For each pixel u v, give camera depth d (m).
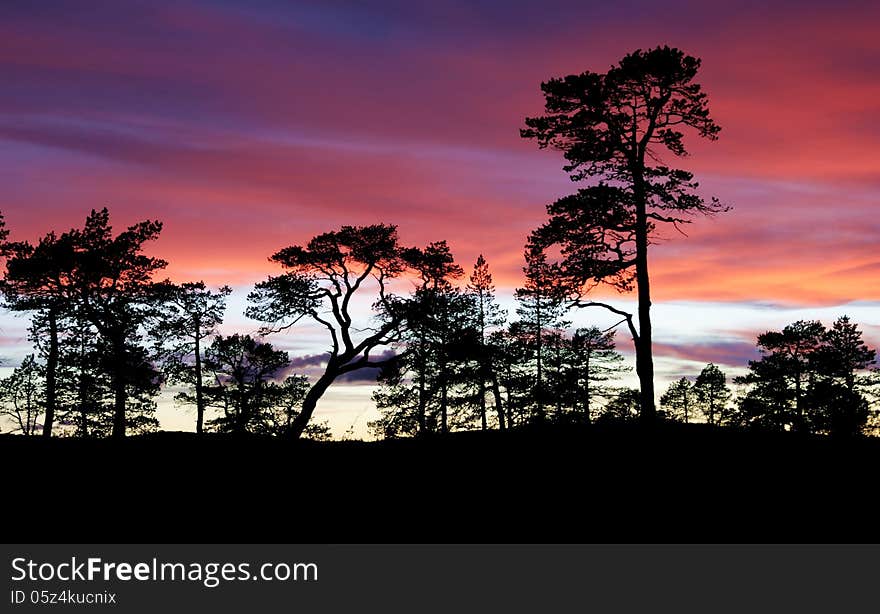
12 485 21.12
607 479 21.52
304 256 30.36
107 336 34.94
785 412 51.53
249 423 43.88
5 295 32.50
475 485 21.52
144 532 17.92
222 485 21.61
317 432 44.88
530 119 26.58
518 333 44.81
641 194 25.56
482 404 44.91
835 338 51.47
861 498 19.56
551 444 26.50
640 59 24.42
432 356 37.25
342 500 20.36
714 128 25.52
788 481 21.03
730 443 25.77
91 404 42.16
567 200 26.11
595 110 25.62
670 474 21.78
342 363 31.23
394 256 31.09
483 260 45.62
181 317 40.03
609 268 26.33
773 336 52.16
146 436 31.42
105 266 31.91
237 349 44.00
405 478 22.45
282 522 18.69
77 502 19.86
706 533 17.45
